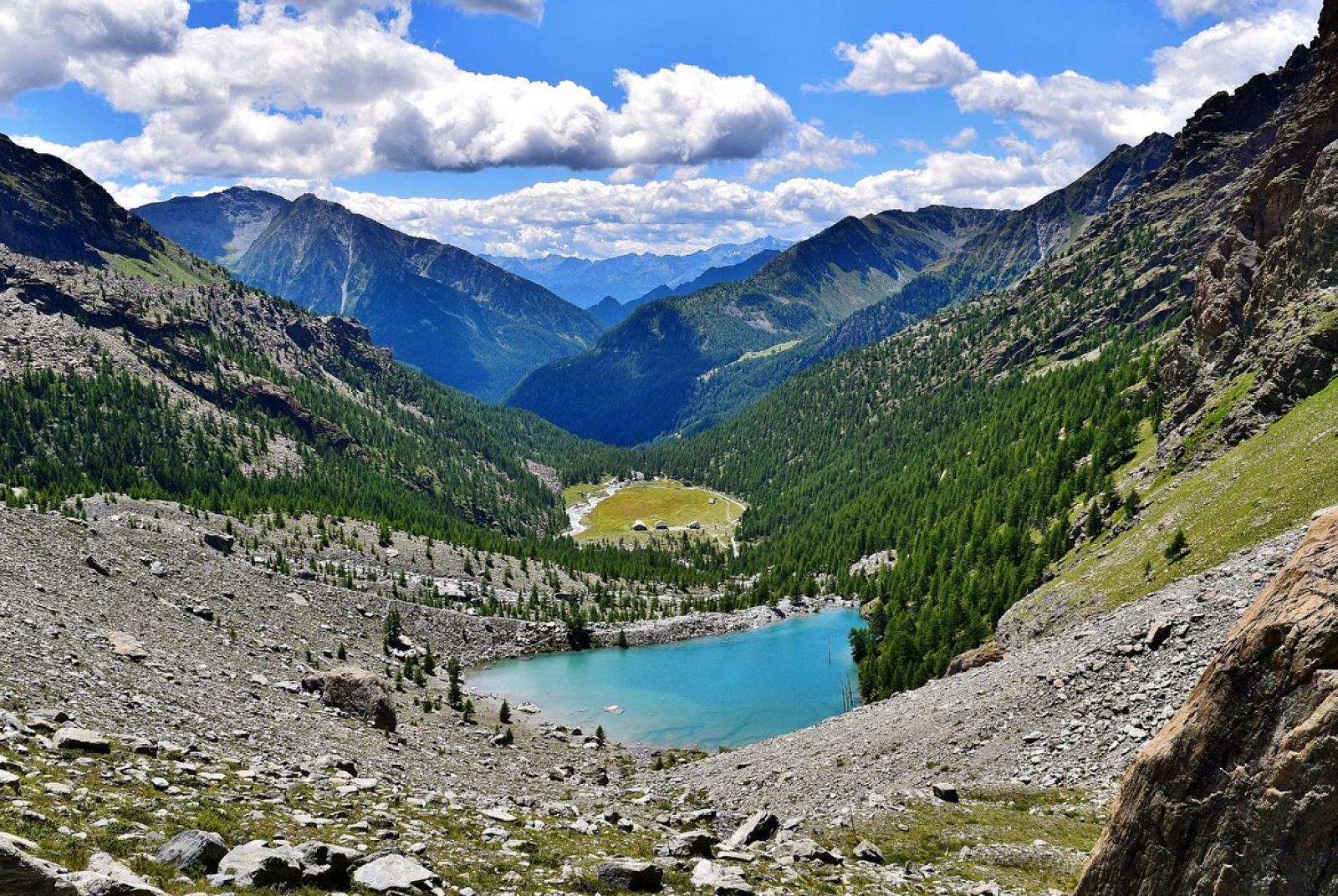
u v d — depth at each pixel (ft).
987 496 541.34
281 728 171.32
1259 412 311.47
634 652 480.23
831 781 195.93
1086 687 191.31
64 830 61.21
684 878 91.30
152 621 253.85
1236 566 212.64
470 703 313.12
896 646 367.66
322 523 608.60
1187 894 62.03
